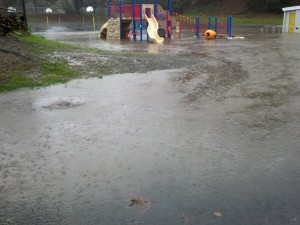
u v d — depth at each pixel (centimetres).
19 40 1408
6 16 1625
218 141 489
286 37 2680
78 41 2400
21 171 406
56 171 404
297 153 444
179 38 2797
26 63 1038
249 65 1184
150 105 678
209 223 301
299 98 722
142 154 447
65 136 516
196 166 411
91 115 617
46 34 3150
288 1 5597
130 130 538
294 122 568
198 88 823
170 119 589
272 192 350
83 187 367
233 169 402
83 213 319
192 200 337
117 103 695
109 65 1155
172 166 412
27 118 603
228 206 326
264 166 408
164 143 484
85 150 463
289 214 312
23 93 783
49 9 7212
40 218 313
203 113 622
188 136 509
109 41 2445
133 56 1409
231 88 822
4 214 320
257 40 2423
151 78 952
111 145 479
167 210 321
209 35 2597
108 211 321
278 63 1223
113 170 404
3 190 364
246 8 6116
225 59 1355
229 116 603
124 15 2783
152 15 2584
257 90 798
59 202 339
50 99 730
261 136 506
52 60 1144
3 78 877
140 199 341
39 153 456
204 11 6825
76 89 822
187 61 1295
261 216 310
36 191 360
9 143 492
